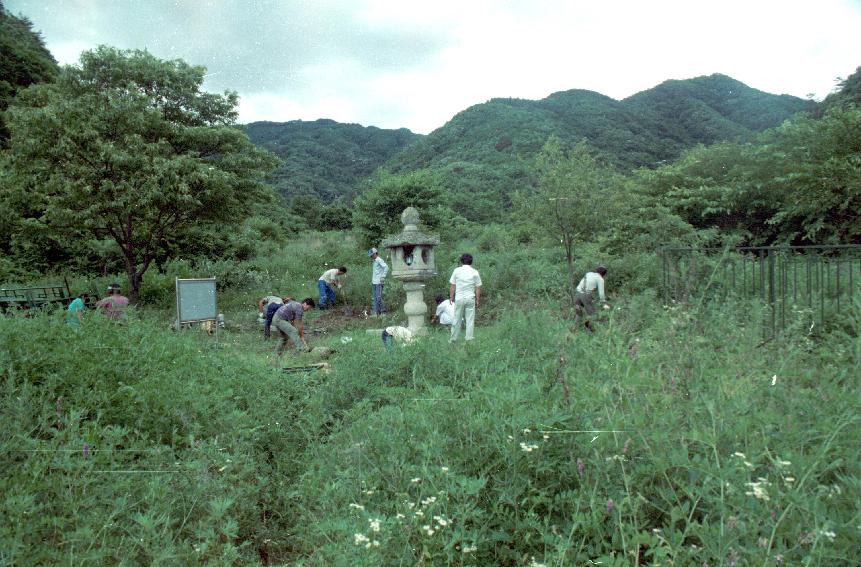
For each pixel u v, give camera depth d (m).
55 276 21.33
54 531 2.61
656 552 2.06
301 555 3.14
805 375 3.36
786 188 15.77
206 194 17.44
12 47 35.03
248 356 6.89
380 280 15.60
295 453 4.34
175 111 18.83
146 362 4.82
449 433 3.24
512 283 15.02
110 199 16.45
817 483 2.31
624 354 3.37
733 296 6.12
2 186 16.81
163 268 22.56
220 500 2.85
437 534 2.47
